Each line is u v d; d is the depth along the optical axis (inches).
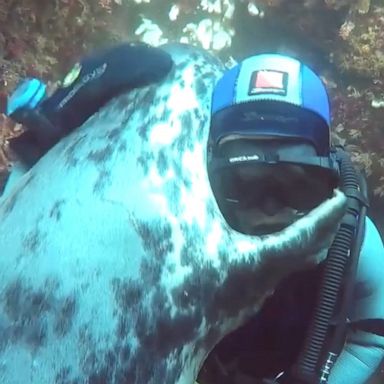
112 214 34.3
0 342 32.6
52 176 37.0
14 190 38.6
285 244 34.4
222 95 38.3
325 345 41.3
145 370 32.6
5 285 33.9
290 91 37.5
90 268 33.3
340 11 167.0
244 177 36.1
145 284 33.1
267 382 42.1
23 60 138.3
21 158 43.2
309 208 36.7
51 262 33.7
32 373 31.9
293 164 36.0
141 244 33.6
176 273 33.3
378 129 160.7
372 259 47.0
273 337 42.3
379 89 161.6
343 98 162.9
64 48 147.4
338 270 40.3
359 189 42.7
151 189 34.9
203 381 44.1
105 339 32.4
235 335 42.4
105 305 32.7
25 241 34.9
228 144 37.1
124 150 36.5
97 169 36.1
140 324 32.7
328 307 40.3
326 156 38.2
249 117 37.0
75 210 34.9
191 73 39.8
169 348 33.1
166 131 36.9
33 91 42.5
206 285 33.5
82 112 40.7
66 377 31.9
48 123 41.3
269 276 34.4
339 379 46.6
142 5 161.3
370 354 47.6
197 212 34.5
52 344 32.3
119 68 39.7
